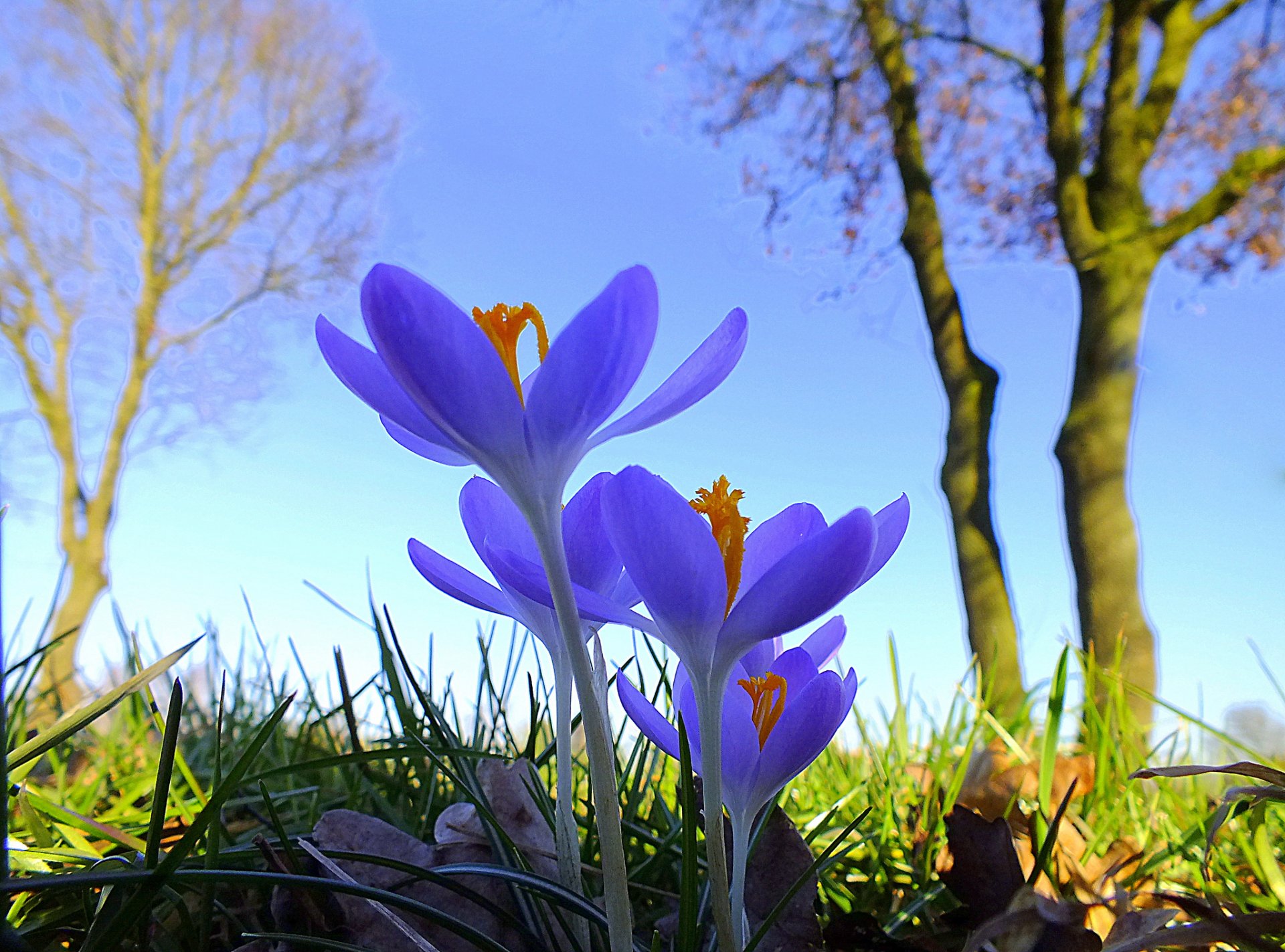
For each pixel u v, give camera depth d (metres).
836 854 0.25
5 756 0.14
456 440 0.15
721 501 0.16
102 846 0.27
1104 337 1.55
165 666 0.21
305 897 0.21
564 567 0.15
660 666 0.31
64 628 1.61
